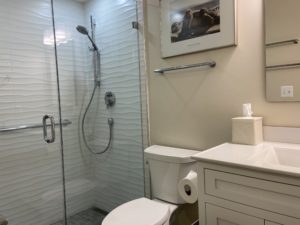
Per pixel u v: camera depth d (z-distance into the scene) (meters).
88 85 2.36
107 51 2.28
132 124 2.19
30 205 2.09
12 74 2.01
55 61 2.24
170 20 1.85
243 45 1.49
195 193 1.44
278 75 1.37
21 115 2.06
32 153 2.11
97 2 2.29
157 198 1.84
